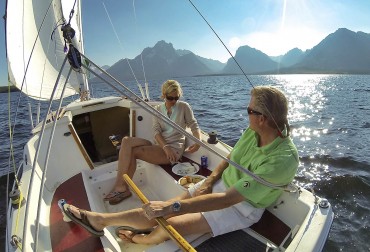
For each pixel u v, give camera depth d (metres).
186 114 3.10
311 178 5.54
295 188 1.86
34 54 3.93
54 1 3.91
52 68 4.17
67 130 3.08
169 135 3.04
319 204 1.79
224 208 1.74
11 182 5.44
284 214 1.94
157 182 2.94
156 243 1.90
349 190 5.04
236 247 1.76
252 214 1.84
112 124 4.06
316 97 25.23
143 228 1.84
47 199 2.45
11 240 1.65
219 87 45.19
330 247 3.59
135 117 3.71
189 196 2.09
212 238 1.83
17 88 3.77
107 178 2.94
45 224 2.07
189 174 2.76
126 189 2.78
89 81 4.80
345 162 6.37
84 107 3.79
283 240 1.74
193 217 1.77
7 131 10.66
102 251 1.84
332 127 10.73
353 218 4.20
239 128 10.46
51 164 2.80
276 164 1.64
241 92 31.69
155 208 1.65
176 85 2.94
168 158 2.88
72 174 2.90
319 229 1.58
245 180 1.70
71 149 3.01
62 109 3.67
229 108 16.58
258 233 1.86
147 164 3.08
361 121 11.99
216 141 2.99
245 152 1.95
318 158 6.71
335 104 18.95
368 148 7.54
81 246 1.89
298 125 11.36
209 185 2.12
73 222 2.09
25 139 9.20
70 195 2.56
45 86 4.14
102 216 1.87
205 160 2.88
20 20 3.64
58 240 1.93
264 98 1.65
